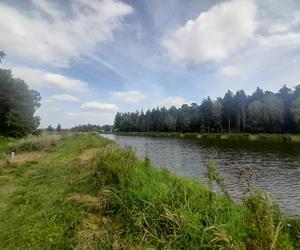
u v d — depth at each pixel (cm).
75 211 778
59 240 613
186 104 12681
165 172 998
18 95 5541
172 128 11719
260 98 9075
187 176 1903
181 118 11250
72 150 2648
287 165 2456
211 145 4966
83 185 1038
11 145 2881
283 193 1505
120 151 1370
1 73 5381
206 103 10250
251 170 796
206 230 555
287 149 3991
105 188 874
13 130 5338
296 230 654
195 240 546
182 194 742
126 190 813
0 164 1656
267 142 5684
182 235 564
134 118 15462
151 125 13750
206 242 539
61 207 819
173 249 533
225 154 3372
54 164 1681
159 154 3353
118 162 1089
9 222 728
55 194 961
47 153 2459
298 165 2458
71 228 674
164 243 559
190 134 9906
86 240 575
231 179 1808
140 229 623
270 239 463
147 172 980
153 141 6444
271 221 481
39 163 1789
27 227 689
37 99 6812
